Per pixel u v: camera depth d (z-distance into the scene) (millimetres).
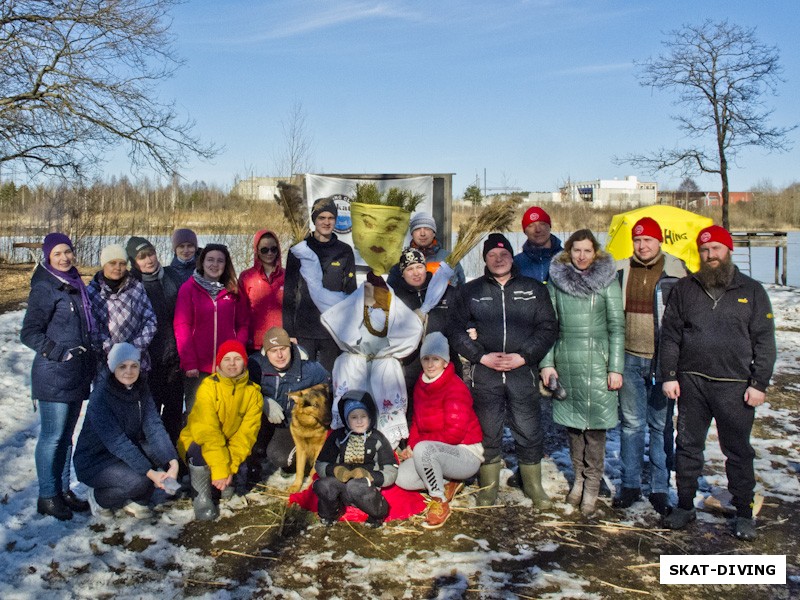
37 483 4945
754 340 4062
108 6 17219
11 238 19422
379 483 4410
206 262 4961
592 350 4441
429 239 5664
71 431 4434
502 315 4520
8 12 17125
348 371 4879
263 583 3678
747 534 4164
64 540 4102
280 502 4695
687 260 5773
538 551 4043
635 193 57938
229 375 4379
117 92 18016
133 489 4309
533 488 4652
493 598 3543
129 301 4641
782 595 3600
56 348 4164
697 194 41094
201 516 4402
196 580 3691
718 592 3627
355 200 7902
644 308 4512
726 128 18906
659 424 4543
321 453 4551
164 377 5125
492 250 4484
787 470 5328
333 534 4242
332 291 5348
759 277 20109
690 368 4203
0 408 6715
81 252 16125
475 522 4418
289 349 4949
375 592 3592
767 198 58688
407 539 4188
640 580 3730
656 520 4453
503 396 4617
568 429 4652
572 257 4500
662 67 19297
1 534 4148
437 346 4469
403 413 4832
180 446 4613
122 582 3664
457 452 4477
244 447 4539
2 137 17969
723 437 4184
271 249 5508
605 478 5141
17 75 17484
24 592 3537
